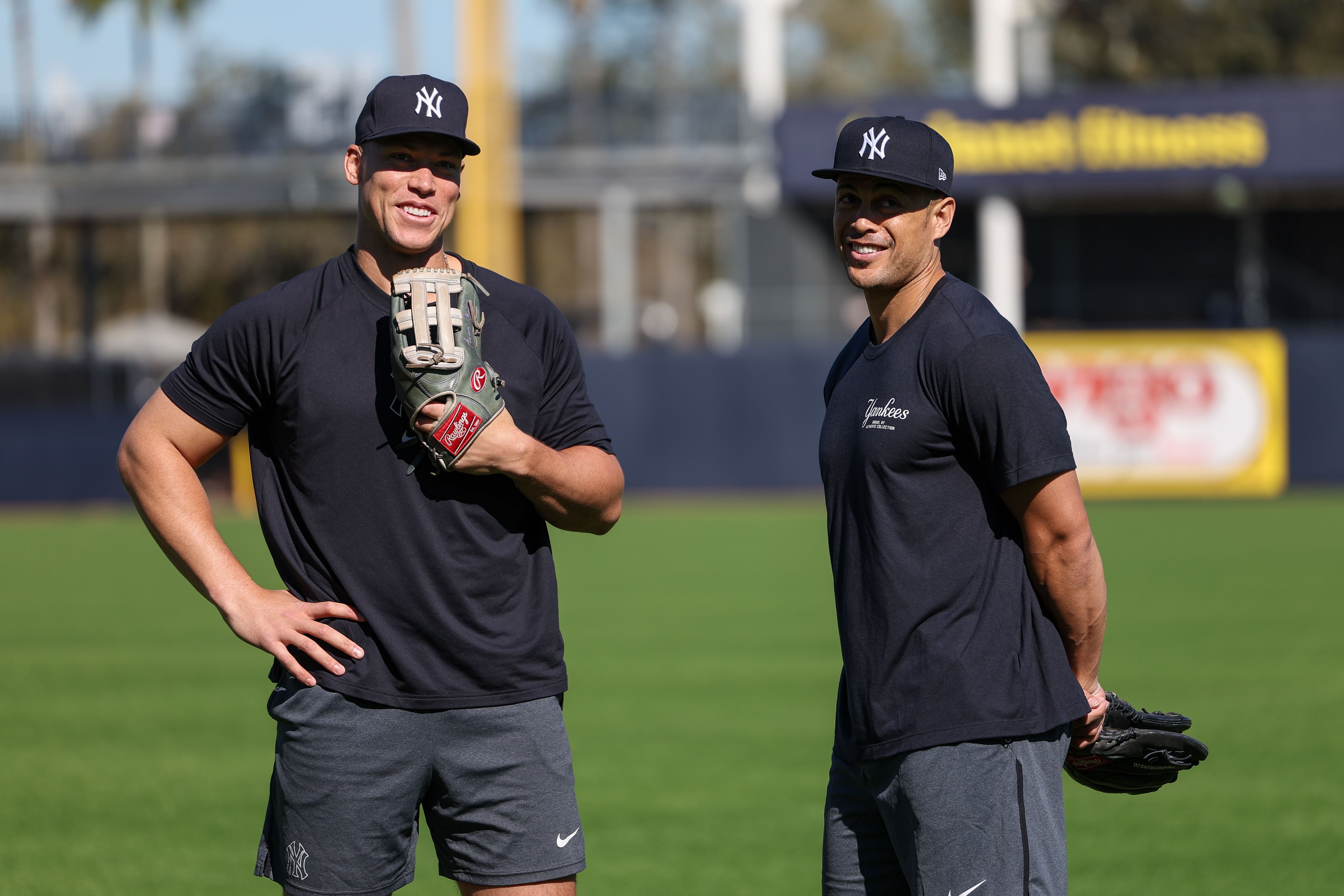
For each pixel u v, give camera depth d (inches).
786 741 1034.1
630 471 2979.8
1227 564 1910.7
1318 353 2731.3
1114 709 496.4
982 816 442.3
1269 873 732.7
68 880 751.7
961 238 3964.1
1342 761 948.0
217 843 819.4
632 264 3922.2
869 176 450.9
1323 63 5885.8
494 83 3447.3
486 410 442.9
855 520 464.8
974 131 3567.9
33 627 1615.4
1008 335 442.0
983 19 3764.8
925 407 446.3
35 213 4124.0
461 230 3447.3
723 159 3843.5
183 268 5954.7
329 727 460.8
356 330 463.8
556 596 483.8
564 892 476.7
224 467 3115.2
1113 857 765.9
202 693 1251.8
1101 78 6082.7
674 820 847.7
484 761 464.4
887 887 481.7
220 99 4055.1
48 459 3061.0
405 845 476.7
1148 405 2706.7
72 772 984.3
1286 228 3897.6
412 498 456.1
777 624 1551.4
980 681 442.9
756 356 2942.9
